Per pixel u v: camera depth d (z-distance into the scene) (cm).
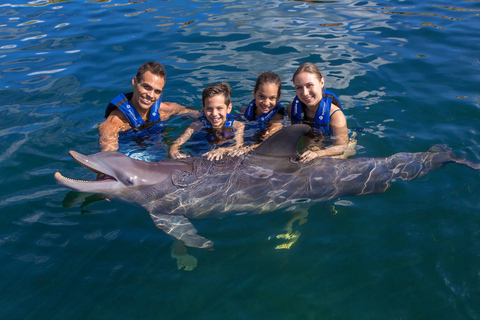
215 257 342
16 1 1122
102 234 370
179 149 500
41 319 285
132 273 325
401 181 435
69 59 759
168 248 352
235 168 435
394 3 1043
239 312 290
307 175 433
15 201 411
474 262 326
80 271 326
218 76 691
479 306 288
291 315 287
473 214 378
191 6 1047
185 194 414
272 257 340
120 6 1064
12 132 532
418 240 352
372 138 513
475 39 802
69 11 1035
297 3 1051
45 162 475
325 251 345
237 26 897
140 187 421
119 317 287
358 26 890
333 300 298
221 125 546
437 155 466
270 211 400
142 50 794
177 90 653
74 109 596
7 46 815
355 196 418
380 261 332
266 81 539
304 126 436
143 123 554
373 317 283
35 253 345
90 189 411
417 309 288
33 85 664
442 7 997
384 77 674
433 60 725
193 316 288
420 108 580
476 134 510
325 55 754
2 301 299
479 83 640
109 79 684
